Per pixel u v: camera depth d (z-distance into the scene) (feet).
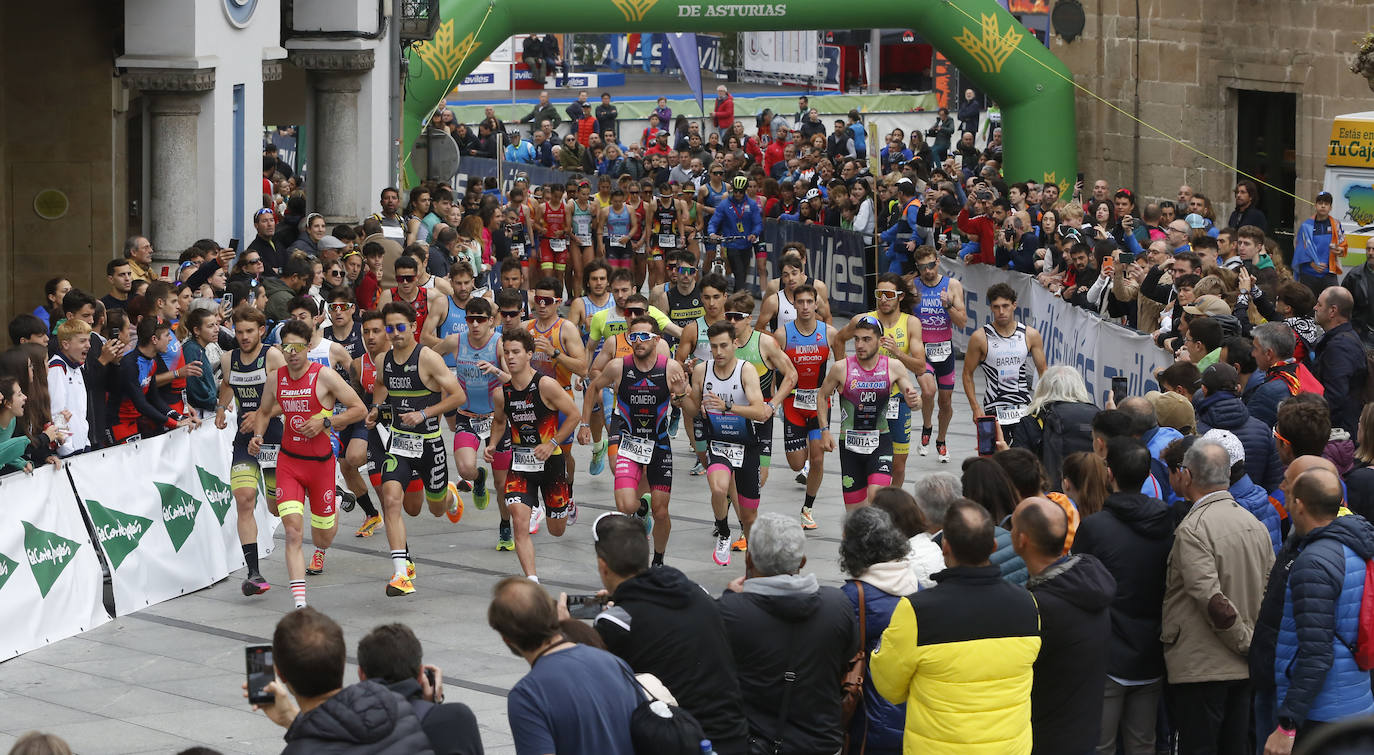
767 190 115.14
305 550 53.67
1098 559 29.40
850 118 148.56
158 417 51.29
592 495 61.57
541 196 106.93
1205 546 30.07
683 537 55.47
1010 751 25.39
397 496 47.78
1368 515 33.81
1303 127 107.55
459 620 45.85
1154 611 30.86
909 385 50.16
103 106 76.89
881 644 25.96
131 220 81.82
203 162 73.87
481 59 107.65
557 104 193.26
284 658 21.93
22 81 76.48
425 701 22.89
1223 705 30.83
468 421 51.83
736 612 26.81
